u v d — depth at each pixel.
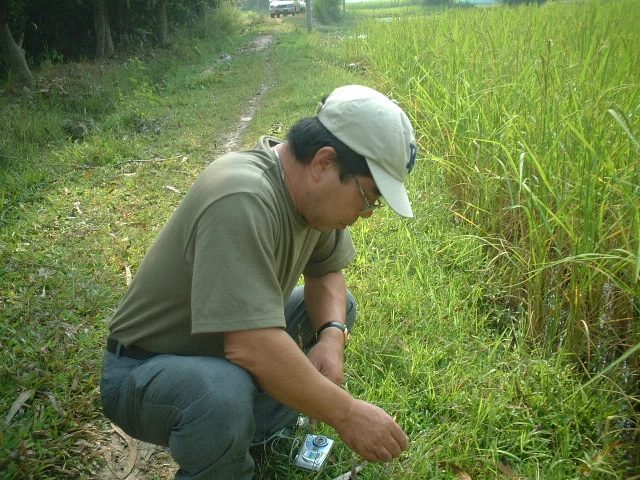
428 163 5.29
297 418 2.42
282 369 1.71
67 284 3.62
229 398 1.74
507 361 2.87
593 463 2.20
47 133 7.11
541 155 3.57
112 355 2.05
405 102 6.06
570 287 3.01
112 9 14.80
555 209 3.46
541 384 2.65
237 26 24.38
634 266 2.67
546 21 8.58
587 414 2.53
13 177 5.53
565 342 2.98
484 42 7.05
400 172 1.71
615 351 2.91
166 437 1.92
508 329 3.28
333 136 1.69
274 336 1.70
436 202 4.59
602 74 4.38
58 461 2.33
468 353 2.93
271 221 1.72
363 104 1.69
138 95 9.21
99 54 13.29
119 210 4.88
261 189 1.71
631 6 10.16
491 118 4.49
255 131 7.30
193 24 20.16
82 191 5.30
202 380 1.76
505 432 2.45
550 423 2.51
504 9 12.47
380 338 2.98
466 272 3.72
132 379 1.90
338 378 2.11
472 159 4.28
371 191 1.74
